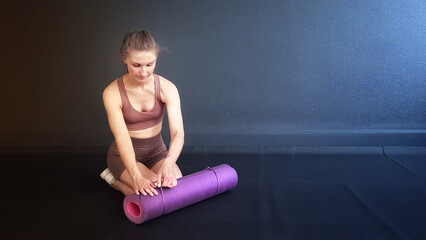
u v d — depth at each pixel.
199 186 2.58
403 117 3.79
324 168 3.39
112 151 2.79
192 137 3.94
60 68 3.92
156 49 2.20
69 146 3.99
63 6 3.82
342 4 3.66
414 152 3.73
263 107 3.89
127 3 3.79
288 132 3.86
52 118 4.02
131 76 2.44
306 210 2.56
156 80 2.54
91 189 3.00
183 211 2.57
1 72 3.96
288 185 3.01
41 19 3.85
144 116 2.59
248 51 3.80
